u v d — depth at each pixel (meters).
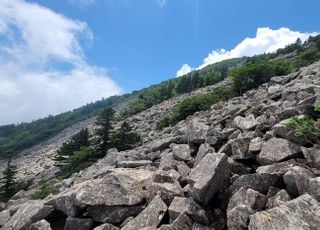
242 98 27.61
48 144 163.75
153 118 65.94
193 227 7.28
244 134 11.73
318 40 92.56
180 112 37.19
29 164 100.62
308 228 5.21
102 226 8.59
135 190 9.98
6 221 10.99
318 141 8.40
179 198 8.45
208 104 34.16
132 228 8.12
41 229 9.16
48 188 19.89
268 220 5.59
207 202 7.75
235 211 6.53
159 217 8.24
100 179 10.90
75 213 9.52
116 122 81.38
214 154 8.83
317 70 21.20
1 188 37.72
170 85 119.44
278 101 15.44
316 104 9.80
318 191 6.07
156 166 14.30
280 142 8.98
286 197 6.60
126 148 30.64
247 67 35.16
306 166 7.49
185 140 16.38
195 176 8.31
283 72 36.31
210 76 103.62
